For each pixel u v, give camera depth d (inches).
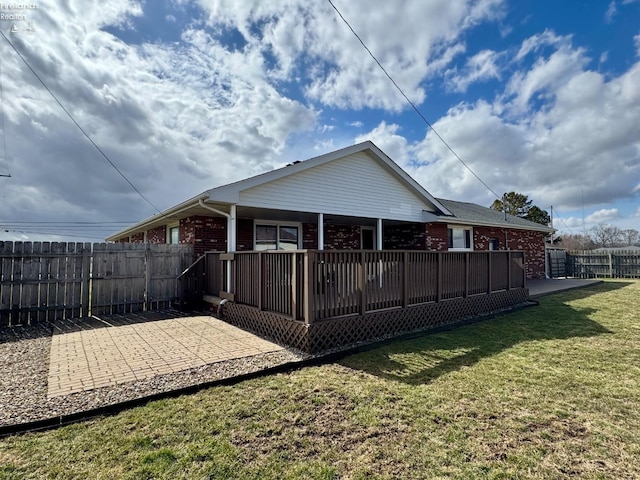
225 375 159.0
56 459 95.6
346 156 387.5
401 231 549.0
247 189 309.4
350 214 388.8
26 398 132.8
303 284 204.4
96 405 126.6
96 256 318.7
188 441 105.0
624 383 151.6
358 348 206.2
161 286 352.2
